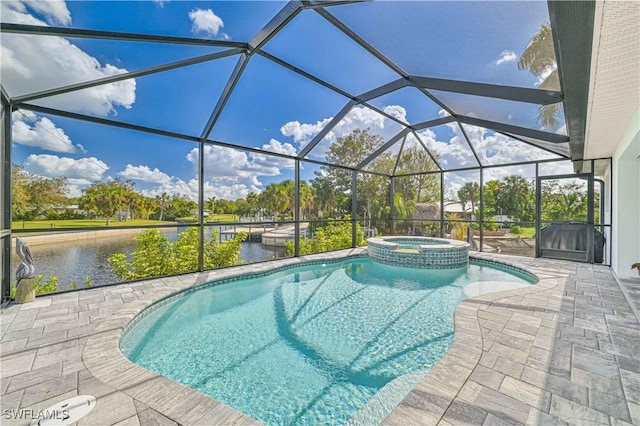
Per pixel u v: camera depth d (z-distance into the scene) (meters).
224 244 8.01
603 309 4.31
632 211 6.33
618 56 2.61
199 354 3.77
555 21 2.05
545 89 4.20
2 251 4.48
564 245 8.50
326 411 2.79
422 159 11.02
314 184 11.49
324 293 6.24
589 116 4.34
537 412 2.17
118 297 4.92
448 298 5.90
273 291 6.37
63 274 5.74
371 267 8.73
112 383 2.58
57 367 2.82
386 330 4.44
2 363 2.87
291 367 3.48
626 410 2.18
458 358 2.93
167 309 5.15
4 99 4.38
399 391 2.96
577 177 8.02
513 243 9.48
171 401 2.35
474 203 10.56
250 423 2.13
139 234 6.60
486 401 2.29
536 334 3.48
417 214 12.12
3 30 3.11
